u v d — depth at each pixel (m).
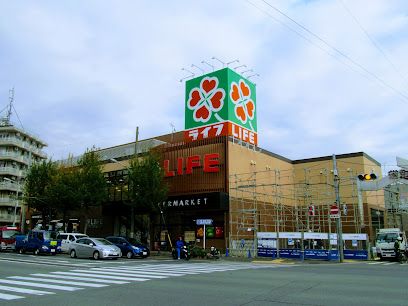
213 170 32.28
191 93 37.91
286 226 37.59
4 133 64.69
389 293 9.76
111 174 41.62
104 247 24.86
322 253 26.61
